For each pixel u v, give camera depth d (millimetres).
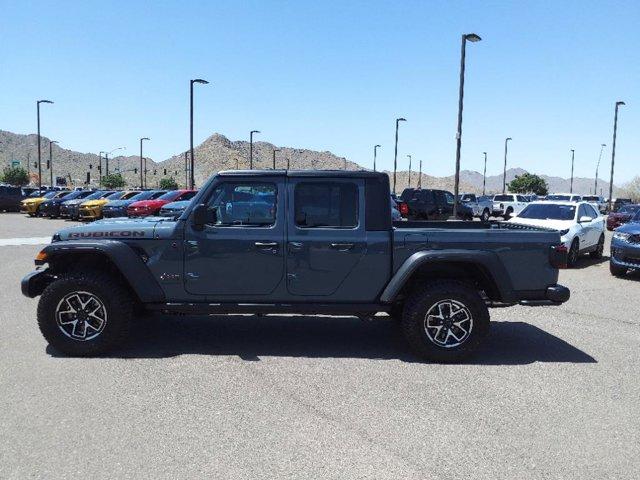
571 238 13531
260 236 5895
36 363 5629
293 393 4910
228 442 3941
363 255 5910
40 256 5832
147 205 24391
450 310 5859
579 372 5625
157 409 4504
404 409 4594
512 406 4699
